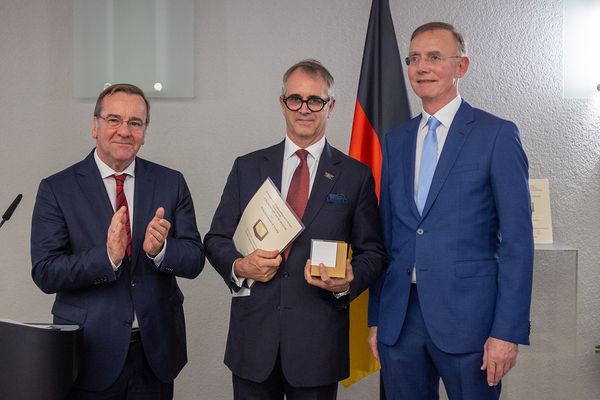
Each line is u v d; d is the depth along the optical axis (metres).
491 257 2.30
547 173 3.46
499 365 2.20
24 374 2.13
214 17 3.48
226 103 3.50
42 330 2.13
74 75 3.46
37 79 3.50
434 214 2.31
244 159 2.61
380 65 3.25
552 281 2.86
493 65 3.46
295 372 2.35
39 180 3.52
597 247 3.46
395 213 2.43
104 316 2.33
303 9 3.48
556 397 2.88
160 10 3.44
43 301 3.55
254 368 2.38
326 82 2.46
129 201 2.46
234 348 2.46
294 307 2.38
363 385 3.53
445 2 3.45
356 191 2.50
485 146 2.29
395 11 3.46
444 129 2.40
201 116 3.50
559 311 2.85
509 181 2.24
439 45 2.35
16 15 3.49
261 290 2.40
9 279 3.54
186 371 3.57
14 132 3.52
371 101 3.25
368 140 3.24
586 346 3.46
